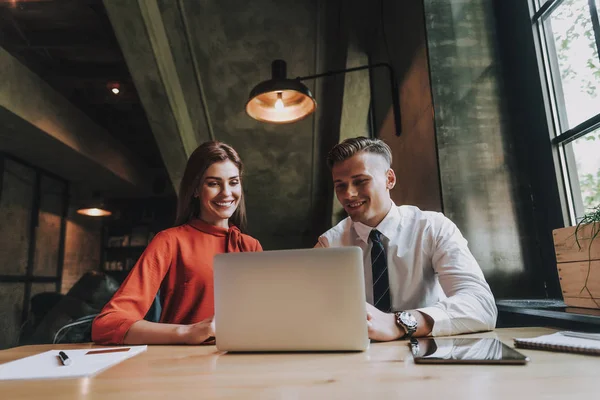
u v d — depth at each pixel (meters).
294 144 4.95
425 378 0.62
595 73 1.50
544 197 1.81
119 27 3.48
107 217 8.34
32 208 5.95
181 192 1.55
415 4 2.29
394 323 1.03
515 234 1.87
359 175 1.47
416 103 2.30
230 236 1.50
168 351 0.95
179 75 4.17
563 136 1.68
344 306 0.88
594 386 0.55
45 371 0.73
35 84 4.64
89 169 6.34
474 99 2.00
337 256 0.89
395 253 1.51
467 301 1.12
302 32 3.92
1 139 4.95
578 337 0.87
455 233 1.45
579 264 1.21
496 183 1.91
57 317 2.56
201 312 1.37
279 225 6.15
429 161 2.10
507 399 0.50
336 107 4.26
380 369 0.70
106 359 0.83
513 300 1.67
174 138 4.47
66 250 6.95
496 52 2.06
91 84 5.25
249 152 5.04
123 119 6.35
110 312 1.14
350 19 3.45
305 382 0.62
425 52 2.13
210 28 3.85
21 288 5.68
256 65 4.14
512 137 1.96
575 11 1.60
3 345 5.15
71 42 4.42
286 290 0.90
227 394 0.56
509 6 2.01
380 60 3.17
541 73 1.80
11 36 4.35
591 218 1.19
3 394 0.59
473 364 0.71
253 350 0.90
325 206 5.73
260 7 3.73
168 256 1.37
